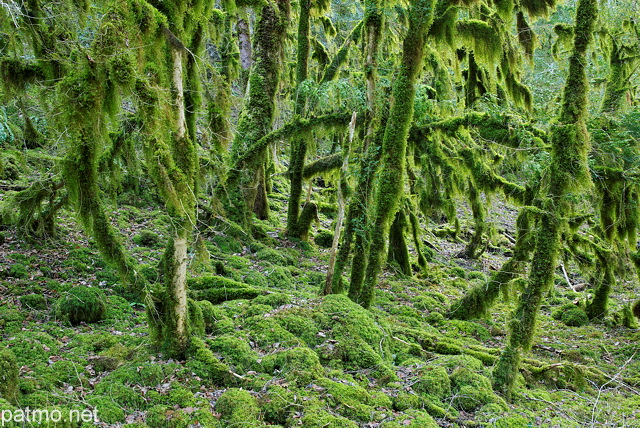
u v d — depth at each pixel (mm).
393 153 7035
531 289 5453
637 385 6438
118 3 3938
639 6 9820
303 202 15461
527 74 13414
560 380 6250
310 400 4512
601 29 9859
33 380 4086
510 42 8727
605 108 10195
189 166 4566
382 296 9234
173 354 4938
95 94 3938
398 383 5277
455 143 9445
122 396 4180
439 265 13344
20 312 5520
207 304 6137
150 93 4039
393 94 7000
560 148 5305
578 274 13789
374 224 7234
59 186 7215
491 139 8359
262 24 10523
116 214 9711
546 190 5676
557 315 10148
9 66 5754
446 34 7125
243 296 7109
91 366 4703
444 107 10727
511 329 5555
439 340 6898
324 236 12891
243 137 10297
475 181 9164
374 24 7648
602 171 7793
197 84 4988
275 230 12391
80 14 6137
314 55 14852
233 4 7480
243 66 12859
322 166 12125
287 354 5195
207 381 4664
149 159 4320
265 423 4207
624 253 9695
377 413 4543
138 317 6137
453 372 5555
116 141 6340
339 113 9352
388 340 6285
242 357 5082
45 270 6652
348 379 5121
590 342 8289
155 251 8453
